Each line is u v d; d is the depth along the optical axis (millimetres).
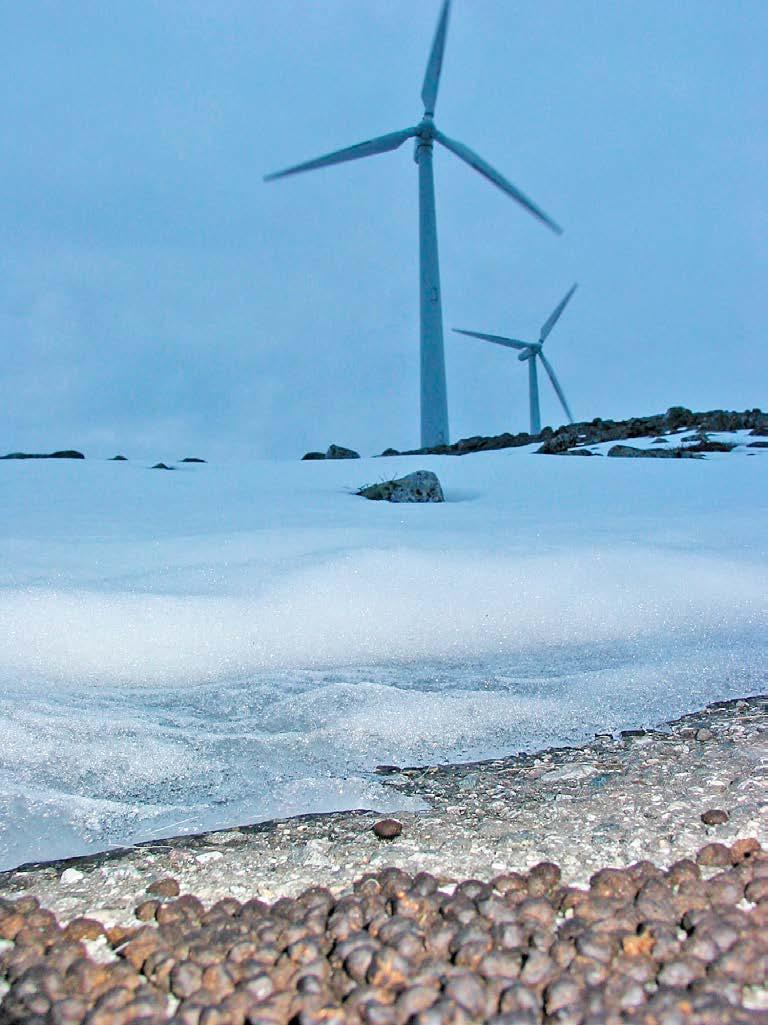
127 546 7160
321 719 3586
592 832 2396
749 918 1807
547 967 1615
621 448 18656
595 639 4949
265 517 9445
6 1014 1604
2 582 5691
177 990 1646
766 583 5918
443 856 2291
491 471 14727
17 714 3543
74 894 2168
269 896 2117
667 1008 1491
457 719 3590
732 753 3055
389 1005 1528
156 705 3863
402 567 5934
